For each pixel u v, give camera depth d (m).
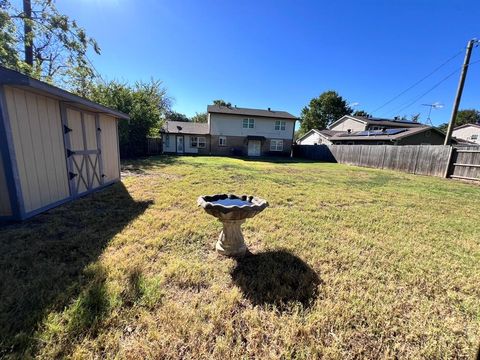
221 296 2.01
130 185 6.89
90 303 1.82
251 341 1.58
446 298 2.17
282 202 5.48
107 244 2.90
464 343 1.66
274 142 25.28
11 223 3.60
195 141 24.19
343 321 1.80
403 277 2.48
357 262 2.75
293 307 1.93
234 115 24.12
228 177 8.78
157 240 3.08
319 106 43.22
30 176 3.90
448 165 10.83
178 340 1.56
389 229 3.98
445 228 4.13
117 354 1.42
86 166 5.70
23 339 1.48
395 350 1.58
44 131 4.24
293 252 2.95
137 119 17.17
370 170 13.59
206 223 3.78
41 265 2.36
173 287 2.14
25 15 10.92
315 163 17.77
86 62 13.94
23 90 3.75
